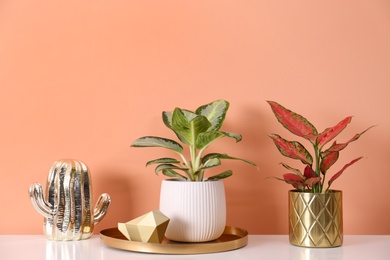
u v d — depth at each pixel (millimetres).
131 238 1324
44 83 1568
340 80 1563
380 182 1560
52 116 1566
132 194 1562
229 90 1565
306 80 1564
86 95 1569
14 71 1568
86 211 1436
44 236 1511
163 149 1563
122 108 1566
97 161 1564
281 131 1561
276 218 1560
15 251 1316
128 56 1569
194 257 1251
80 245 1382
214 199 1344
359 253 1291
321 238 1344
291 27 1568
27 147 1564
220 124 1425
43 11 1573
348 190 1564
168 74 1567
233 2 1573
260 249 1334
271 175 1560
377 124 1558
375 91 1561
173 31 1571
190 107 1564
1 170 1562
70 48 1572
